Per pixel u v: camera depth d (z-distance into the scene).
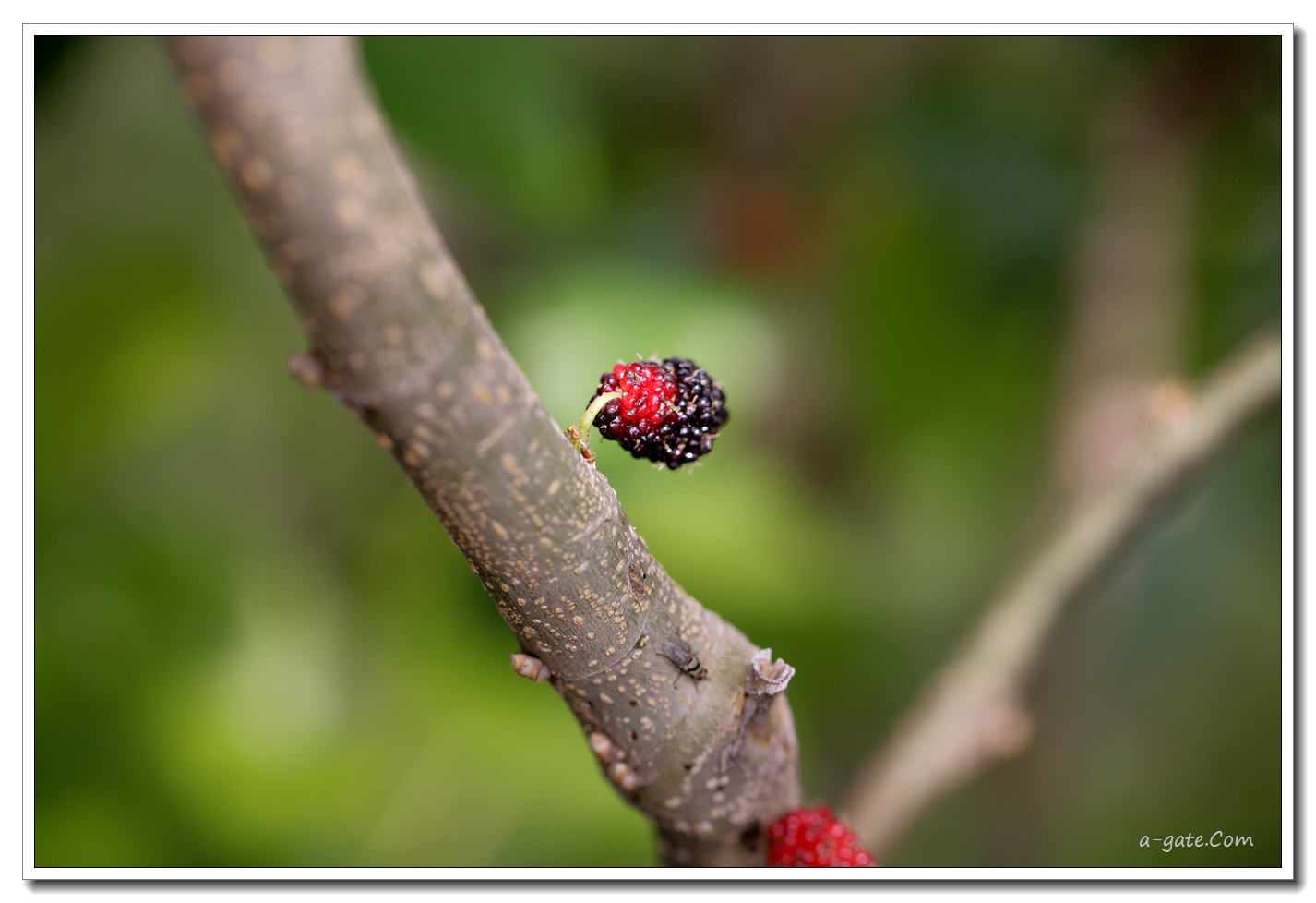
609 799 0.74
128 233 0.70
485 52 0.66
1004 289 0.87
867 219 0.85
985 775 0.93
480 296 0.72
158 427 0.70
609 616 0.55
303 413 0.75
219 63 0.51
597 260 0.72
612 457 0.72
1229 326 0.87
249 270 0.71
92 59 0.67
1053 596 0.75
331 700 0.73
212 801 0.70
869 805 0.73
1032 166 0.86
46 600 0.70
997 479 0.94
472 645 0.73
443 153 0.66
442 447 0.53
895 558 0.93
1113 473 0.77
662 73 0.81
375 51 0.65
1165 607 0.96
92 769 0.70
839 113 0.84
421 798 0.72
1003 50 0.85
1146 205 0.86
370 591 0.75
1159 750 0.98
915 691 0.94
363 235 0.51
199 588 0.72
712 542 0.72
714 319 0.71
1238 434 0.71
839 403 0.87
